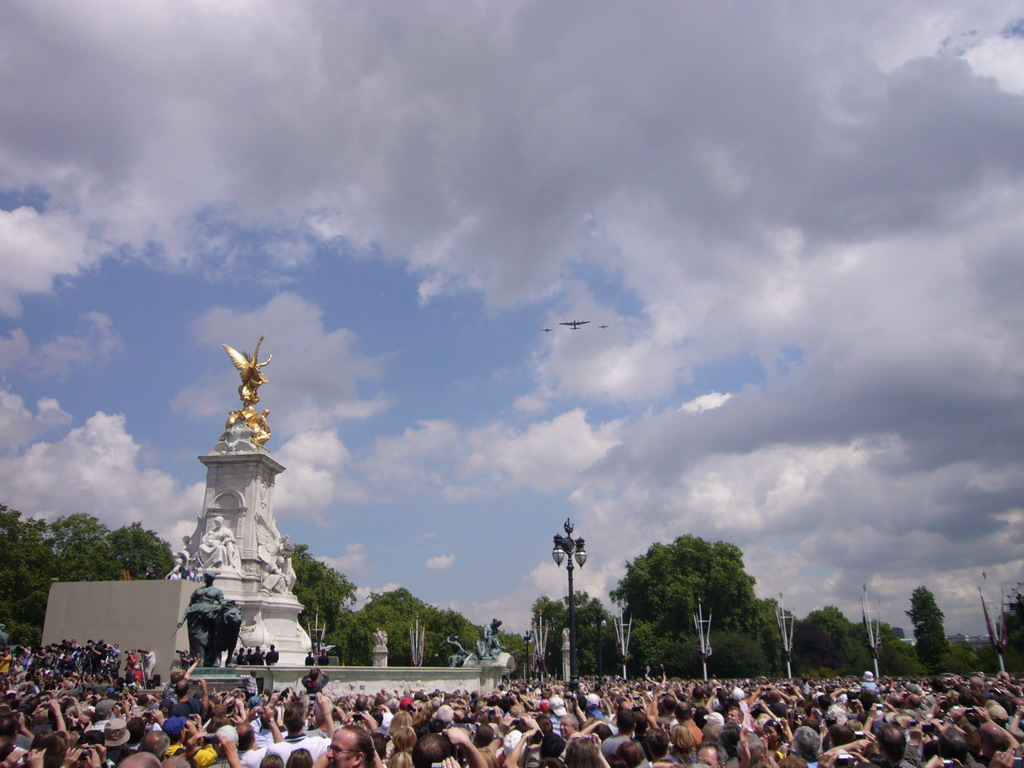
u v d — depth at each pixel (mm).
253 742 11375
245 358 73188
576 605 152375
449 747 8031
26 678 38969
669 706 17031
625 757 9141
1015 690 21938
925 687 39156
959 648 115625
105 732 12164
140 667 47344
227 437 69875
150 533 117562
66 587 58812
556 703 16594
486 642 63875
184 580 58469
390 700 18531
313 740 11062
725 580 118500
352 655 118250
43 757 9578
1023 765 9688
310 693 20375
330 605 116375
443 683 51906
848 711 18547
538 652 96875
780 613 97938
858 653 147500
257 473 67750
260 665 39312
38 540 85312
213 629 32688
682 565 124500
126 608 57688
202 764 11477
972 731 11672
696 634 116688
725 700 20734
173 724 13414
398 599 161250
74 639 55656
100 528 108750
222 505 66938
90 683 40719
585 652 131500
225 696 19891
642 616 125812
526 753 11453
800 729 12039
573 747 8172
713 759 10219
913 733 12508
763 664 108562
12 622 78188
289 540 68812
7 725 10758
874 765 9602
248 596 62500
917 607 120875
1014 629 86375
